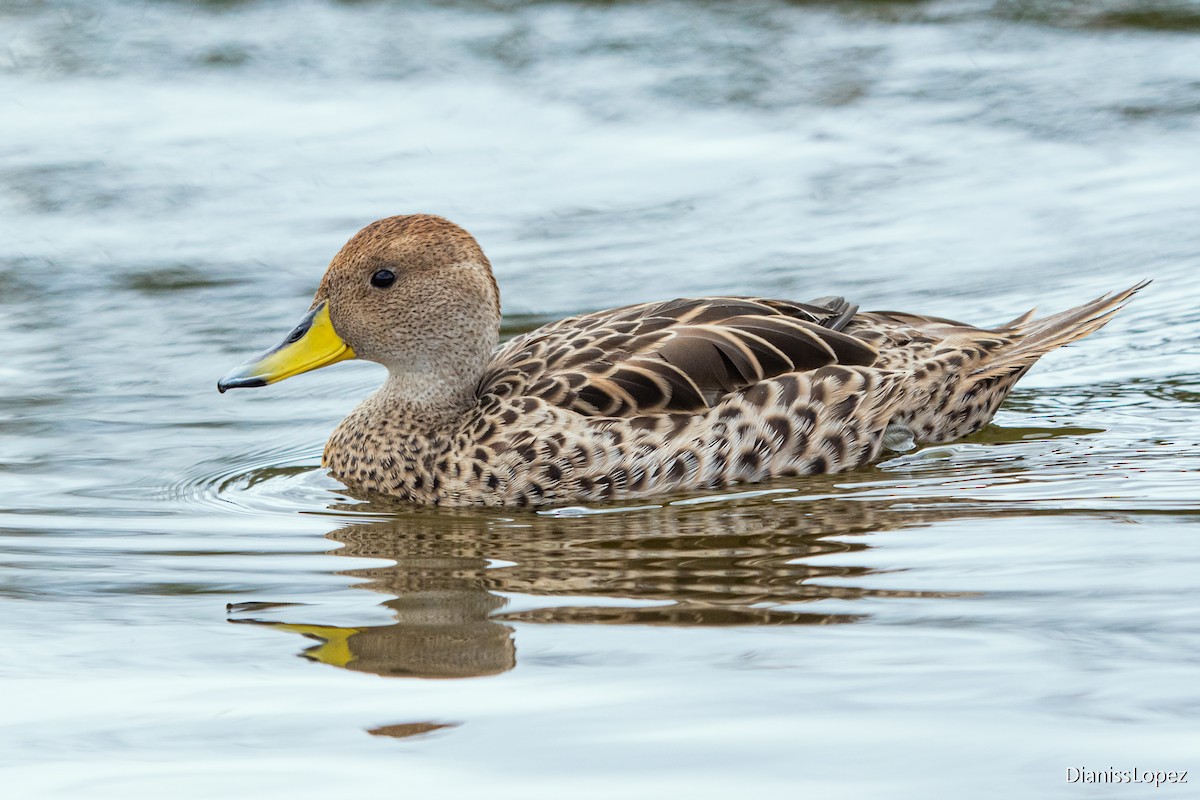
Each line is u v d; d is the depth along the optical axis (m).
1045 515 11.19
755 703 7.95
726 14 26.95
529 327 16.22
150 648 8.94
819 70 24.70
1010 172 20.88
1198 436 13.15
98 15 26.81
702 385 12.38
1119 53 25.19
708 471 12.27
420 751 7.51
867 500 11.77
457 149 21.92
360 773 7.31
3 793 7.19
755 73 24.59
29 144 21.92
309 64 25.06
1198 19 26.30
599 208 19.92
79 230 19.23
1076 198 19.92
